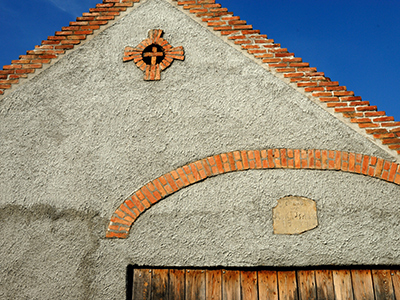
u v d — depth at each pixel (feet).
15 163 15.08
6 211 14.47
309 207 14.14
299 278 13.66
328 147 14.85
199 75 16.21
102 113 15.75
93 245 13.99
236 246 13.80
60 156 15.16
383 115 15.17
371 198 14.14
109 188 14.70
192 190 14.56
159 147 15.20
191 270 13.93
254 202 14.29
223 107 15.64
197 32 17.03
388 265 13.41
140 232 14.11
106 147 15.25
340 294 13.38
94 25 17.29
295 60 16.30
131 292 13.71
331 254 13.53
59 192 14.67
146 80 16.22
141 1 17.76
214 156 14.96
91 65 16.57
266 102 15.61
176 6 17.66
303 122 15.24
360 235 13.70
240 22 17.17
